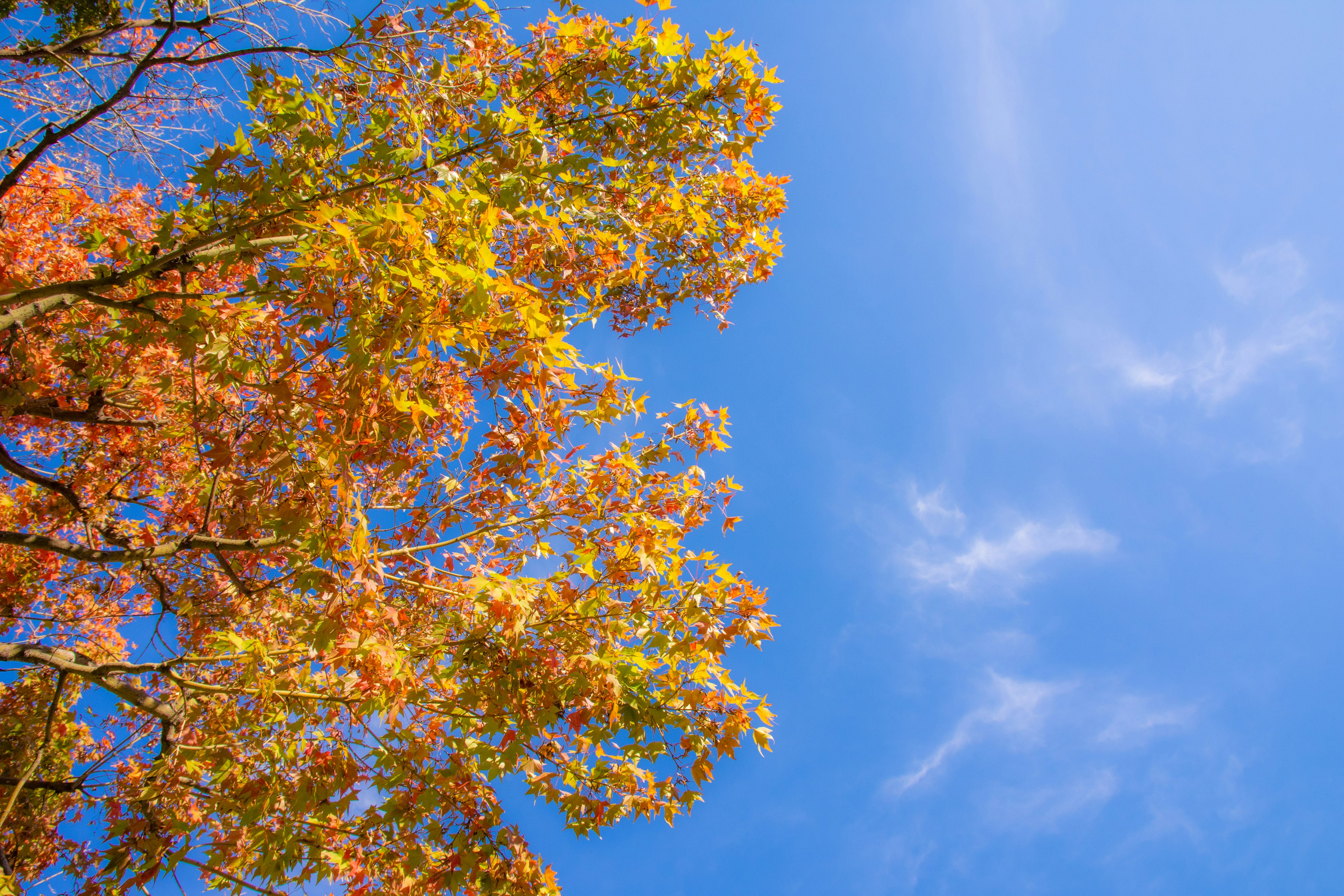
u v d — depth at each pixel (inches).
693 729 182.7
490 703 172.1
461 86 205.9
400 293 118.3
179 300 169.8
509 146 182.4
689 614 175.2
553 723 169.3
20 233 202.2
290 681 194.2
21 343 186.7
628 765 188.5
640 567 180.2
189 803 206.4
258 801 180.1
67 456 258.5
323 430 129.8
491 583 160.6
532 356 130.9
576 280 226.8
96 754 279.6
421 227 117.2
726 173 267.7
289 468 136.3
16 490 258.7
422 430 126.9
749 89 213.6
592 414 181.8
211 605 249.3
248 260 170.6
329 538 135.4
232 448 145.2
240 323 139.0
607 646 183.0
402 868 184.9
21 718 255.4
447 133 204.8
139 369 211.3
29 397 201.6
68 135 178.1
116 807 210.2
